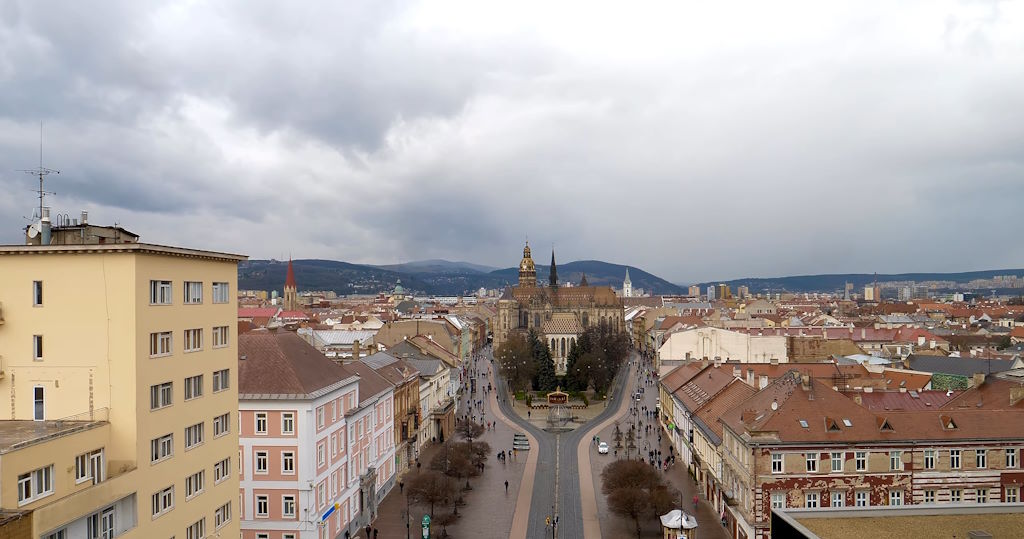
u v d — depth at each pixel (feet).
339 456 286.87
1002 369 435.53
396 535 296.51
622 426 535.19
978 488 264.72
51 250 159.43
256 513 257.14
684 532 258.78
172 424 172.24
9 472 126.82
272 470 256.32
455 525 306.96
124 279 158.61
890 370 442.91
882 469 263.08
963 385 393.29
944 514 159.63
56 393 159.63
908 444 263.29
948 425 267.18
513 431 525.75
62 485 141.08
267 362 267.39
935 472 263.70
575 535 292.81
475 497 351.87
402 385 394.11
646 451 452.35
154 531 164.25
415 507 334.85
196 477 183.42
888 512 160.15
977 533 147.95
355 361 373.61
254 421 257.14
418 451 433.89
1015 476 265.95
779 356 606.14
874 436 264.11
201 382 186.29
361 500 312.91
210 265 191.93
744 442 267.39
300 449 255.09
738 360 603.26
